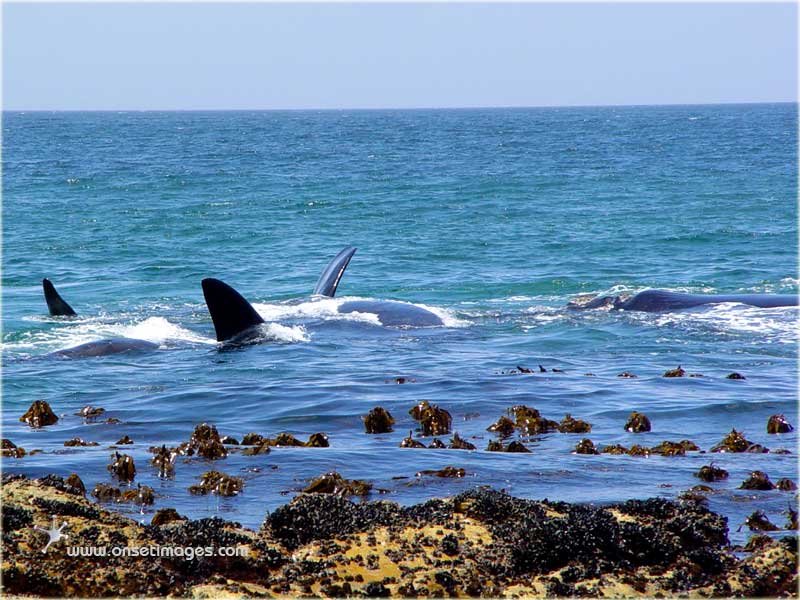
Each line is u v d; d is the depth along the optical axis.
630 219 76.19
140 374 31.62
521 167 133.88
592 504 17.33
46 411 25.50
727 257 59.16
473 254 61.16
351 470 20.03
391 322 39.75
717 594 14.00
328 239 68.25
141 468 20.25
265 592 13.77
